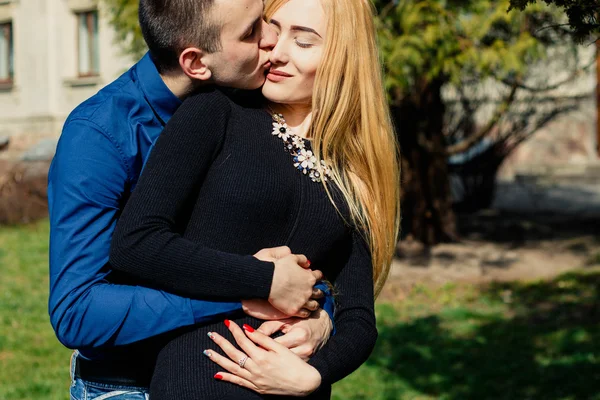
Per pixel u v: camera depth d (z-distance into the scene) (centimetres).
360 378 550
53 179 182
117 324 170
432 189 1016
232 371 173
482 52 760
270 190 183
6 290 808
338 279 200
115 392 188
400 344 635
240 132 186
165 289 172
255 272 172
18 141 1722
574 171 1827
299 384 172
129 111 187
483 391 519
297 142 194
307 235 189
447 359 592
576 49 1034
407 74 754
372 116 202
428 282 855
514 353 605
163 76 190
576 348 608
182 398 171
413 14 710
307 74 197
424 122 990
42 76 1794
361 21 202
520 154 1933
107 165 179
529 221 1236
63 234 174
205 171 180
